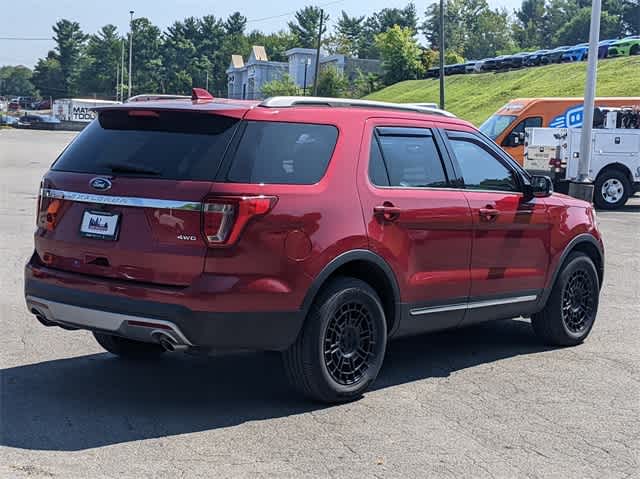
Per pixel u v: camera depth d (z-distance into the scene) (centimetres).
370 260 578
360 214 572
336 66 9644
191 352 526
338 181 567
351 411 568
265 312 525
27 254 1159
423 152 638
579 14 12812
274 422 541
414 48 7719
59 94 15500
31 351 693
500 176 696
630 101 2516
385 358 712
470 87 6019
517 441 523
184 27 14062
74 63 15638
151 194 523
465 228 646
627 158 2214
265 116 547
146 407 564
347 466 473
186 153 532
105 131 575
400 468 473
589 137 1931
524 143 2341
